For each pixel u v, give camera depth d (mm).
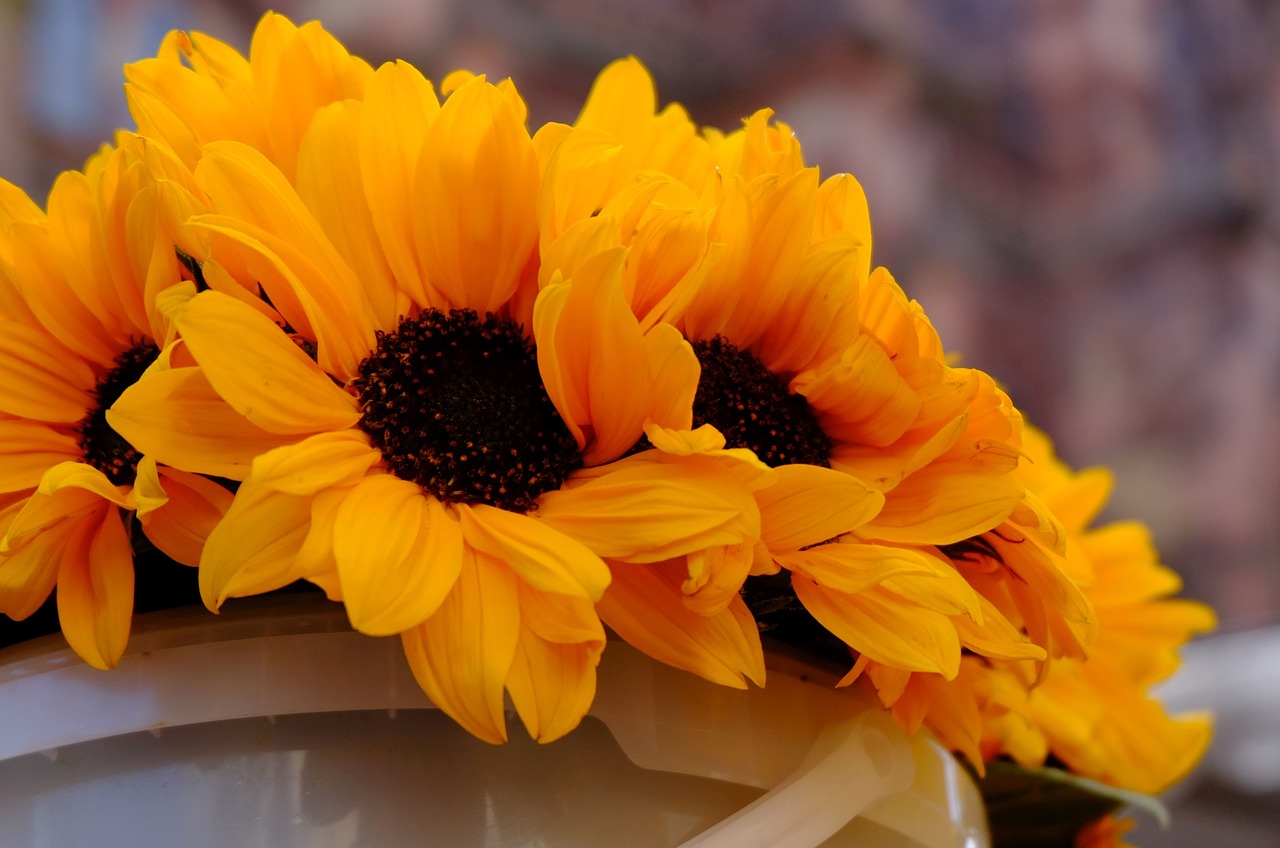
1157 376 1855
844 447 562
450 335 542
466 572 507
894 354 555
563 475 532
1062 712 672
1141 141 1874
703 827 529
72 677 526
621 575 522
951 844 559
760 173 568
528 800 521
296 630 527
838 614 525
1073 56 1840
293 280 514
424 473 523
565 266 521
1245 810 1237
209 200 535
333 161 540
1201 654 1424
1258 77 1908
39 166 1318
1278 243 1901
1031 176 1847
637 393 520
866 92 1728
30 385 545
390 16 1461
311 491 499
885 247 1744
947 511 538
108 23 1342
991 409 545
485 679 494
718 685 538
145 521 519
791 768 537
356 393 531
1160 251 1874
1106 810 682
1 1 1269
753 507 508
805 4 1721
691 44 1688
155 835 516
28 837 519
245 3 1419
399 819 516
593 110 596
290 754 520
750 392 553
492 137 539
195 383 510
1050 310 1845
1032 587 550
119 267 539
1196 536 1821
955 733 556
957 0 1799
